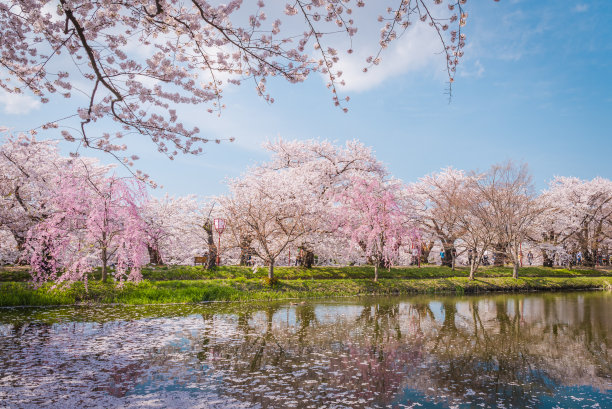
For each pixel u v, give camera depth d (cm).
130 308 1532
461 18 492
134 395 603
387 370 765
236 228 2441
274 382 675
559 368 804
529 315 1548
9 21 676
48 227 1625
